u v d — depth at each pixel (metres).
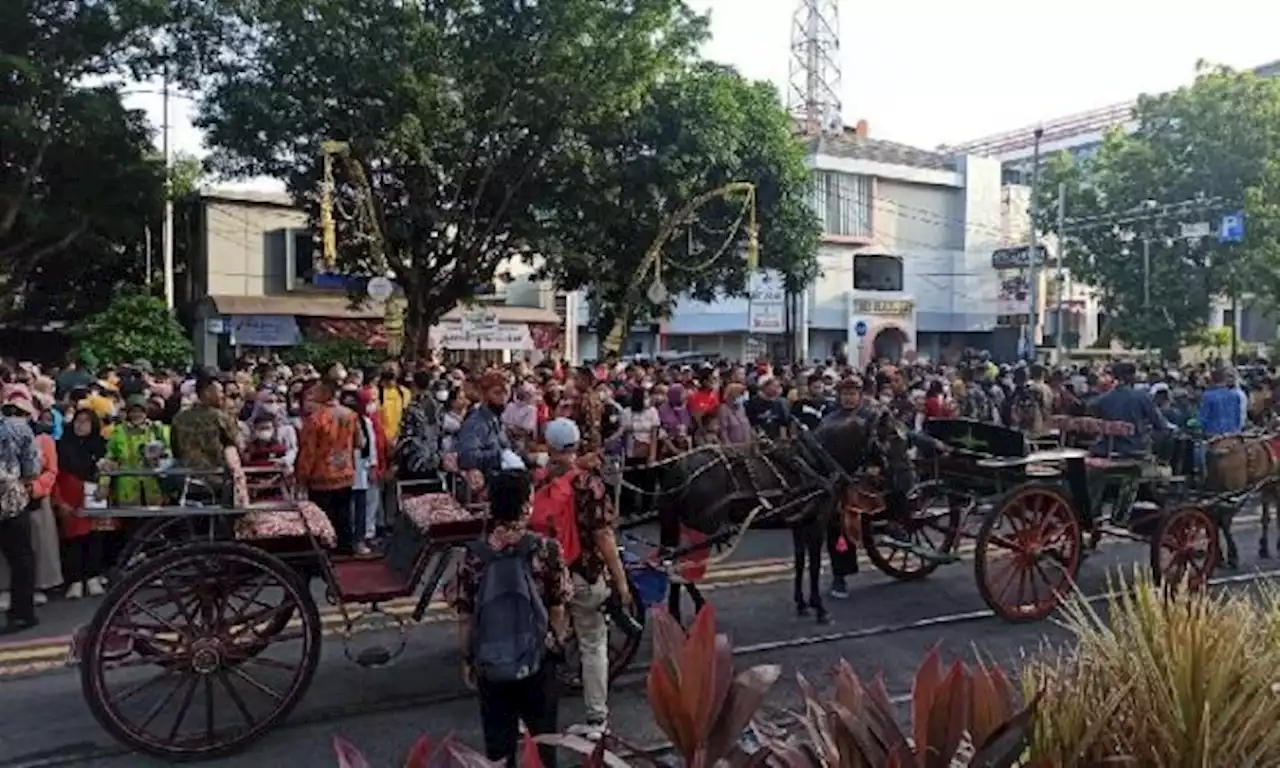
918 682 2.94
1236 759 3.18
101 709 5.91
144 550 7.52
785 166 26.70
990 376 19.16
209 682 6.15
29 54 21.48
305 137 20.34
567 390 14.22
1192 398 16.62
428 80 19.39
